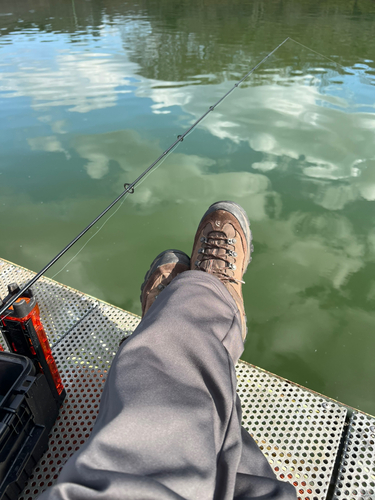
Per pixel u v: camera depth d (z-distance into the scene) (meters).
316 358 1.52
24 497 0.90
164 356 0.64
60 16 12.31
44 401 0.95
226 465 0.56
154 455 0.49
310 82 4.90
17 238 2.23
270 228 2.22
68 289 1.54
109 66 6.13
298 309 1.74
